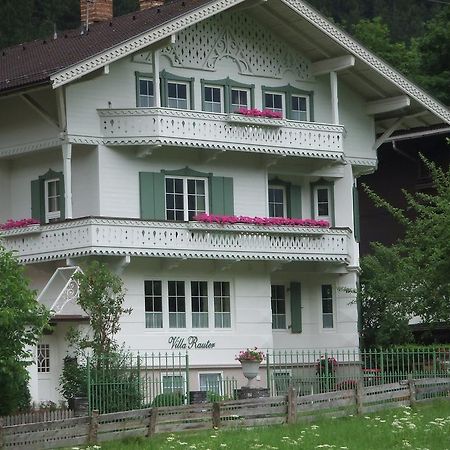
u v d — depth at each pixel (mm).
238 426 41094
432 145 69688
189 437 39094
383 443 37031
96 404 45719
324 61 59375
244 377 56812
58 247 53156
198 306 56031
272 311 59594
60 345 50688
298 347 59875
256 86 58062
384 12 99438
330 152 58438
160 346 54562
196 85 56375
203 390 53938
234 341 56750
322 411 42875
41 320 42219
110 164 53938
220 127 55438
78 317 50469
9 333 41656
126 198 54312
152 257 54250
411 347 55469
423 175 70062
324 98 60000
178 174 55750
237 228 55938
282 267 58719
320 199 60469
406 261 54344
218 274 56750
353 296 60406
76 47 55344
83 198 54312
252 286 57688
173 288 55375
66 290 50906
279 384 53344
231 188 57188
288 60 59125
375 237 71875
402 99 59969
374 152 61344
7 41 78250
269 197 59344
